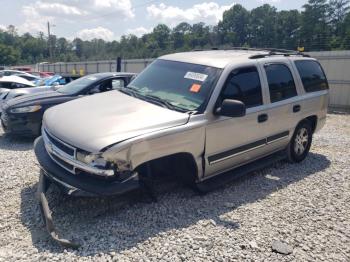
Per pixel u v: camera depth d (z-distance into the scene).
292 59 5.80
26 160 5.82
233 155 4.59
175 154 3.91
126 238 3.44
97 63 39.75
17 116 6.88
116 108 4.09
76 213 3.91
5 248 3.25
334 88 17.67
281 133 5.40
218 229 3.69
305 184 5.13
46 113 4.45
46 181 4.09
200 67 4.61
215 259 3.17
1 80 11.43
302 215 4.13
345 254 3.39
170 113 3.99
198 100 4.21
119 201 4.05
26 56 116.94
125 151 3.41
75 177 3.54
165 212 4.00
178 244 3.37
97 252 3.20
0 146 6.81
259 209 4.22
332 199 4.64
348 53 16.89
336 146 7.61
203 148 4.15
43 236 3.48
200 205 4.23
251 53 5.37
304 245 3.49
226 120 4.33
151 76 4.95
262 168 5.77
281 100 5.29
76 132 3.62
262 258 3.23
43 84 12.42
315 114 6.16
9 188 4.59
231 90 4.46
